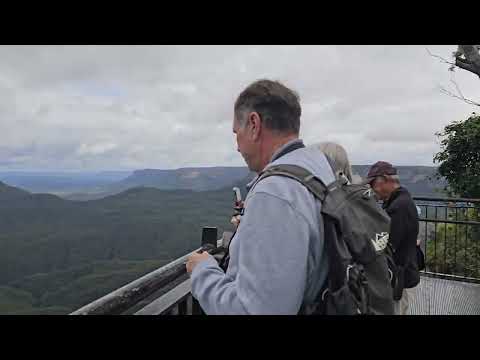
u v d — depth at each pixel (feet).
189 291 5.78
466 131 34.40
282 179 3.91
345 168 6.73
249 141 4.56
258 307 3.59
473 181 33.40
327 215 3.86
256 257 3.67
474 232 22.39
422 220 18.75
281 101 4.36
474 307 13.82
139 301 4.60
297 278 3.61
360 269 3.96
